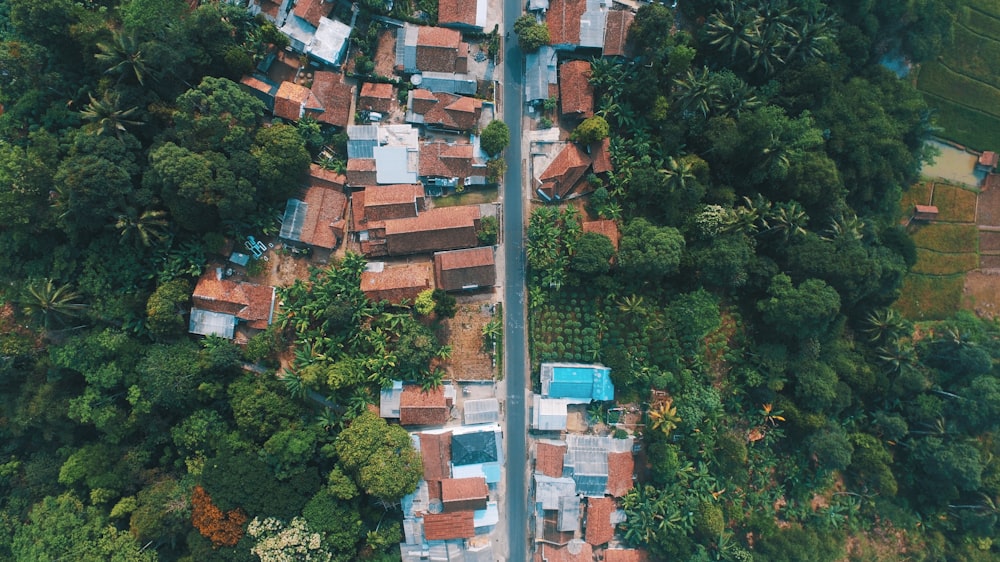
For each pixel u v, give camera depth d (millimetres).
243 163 54750
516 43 65000
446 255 61500
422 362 60156
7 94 55781
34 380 57969
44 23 51094
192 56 55281
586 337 62750
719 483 65438
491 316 63969
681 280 64938
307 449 56031
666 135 62531
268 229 59688
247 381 57844
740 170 66062
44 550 53938
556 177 63281
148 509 55781
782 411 65750
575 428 64375
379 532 58594
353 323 59781
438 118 62312
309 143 60312
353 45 63031
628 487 63094
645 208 64812
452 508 59875
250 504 54781
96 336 55312
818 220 66875
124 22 51875
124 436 58344
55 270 55000
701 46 64312
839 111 66750
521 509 64250
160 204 55188
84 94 55688
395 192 61344
